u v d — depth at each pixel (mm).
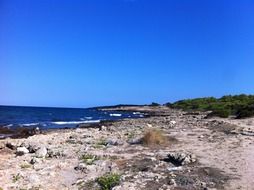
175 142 24141
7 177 16203
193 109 101875
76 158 20109
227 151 20359
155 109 136250
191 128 33469
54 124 66438
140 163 18109
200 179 14953
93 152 21422
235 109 58312
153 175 15547
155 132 25172
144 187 14031
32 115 101688
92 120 83125
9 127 48469
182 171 16188
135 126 40250
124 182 14680
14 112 114938
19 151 23844
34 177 15859
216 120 42719
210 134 28078
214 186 14047
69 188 14516
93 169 17156
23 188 14469
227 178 15047
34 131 43094
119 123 52469
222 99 108750
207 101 113688
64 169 17469
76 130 41469
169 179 14930
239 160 18016
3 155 22875
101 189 14258
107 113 134125
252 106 48844
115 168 17250
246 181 14609
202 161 17984
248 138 25031
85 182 15141
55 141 28375
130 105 188750
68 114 120750
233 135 26953
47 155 21500
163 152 20766
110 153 21047
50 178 15961
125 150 22016
